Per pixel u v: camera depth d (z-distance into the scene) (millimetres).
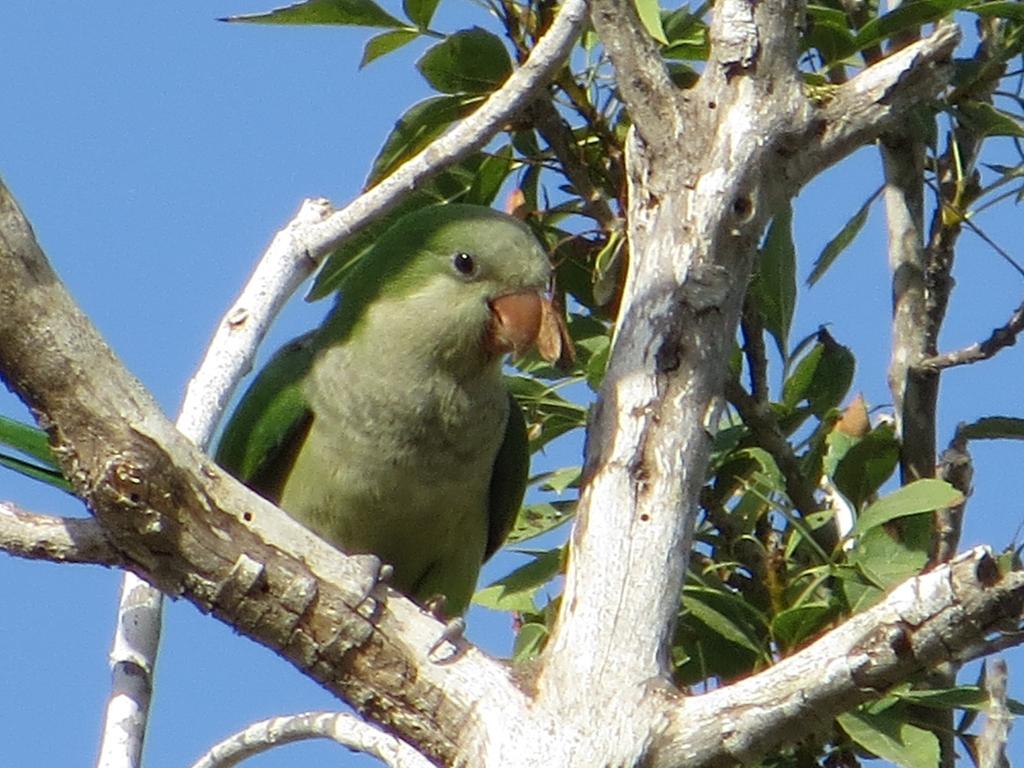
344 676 5684
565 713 5484
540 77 6930
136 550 5594
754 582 7875
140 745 5781
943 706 7145
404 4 8047
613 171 8109
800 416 8250
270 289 6797
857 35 7801
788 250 8047
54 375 5367
